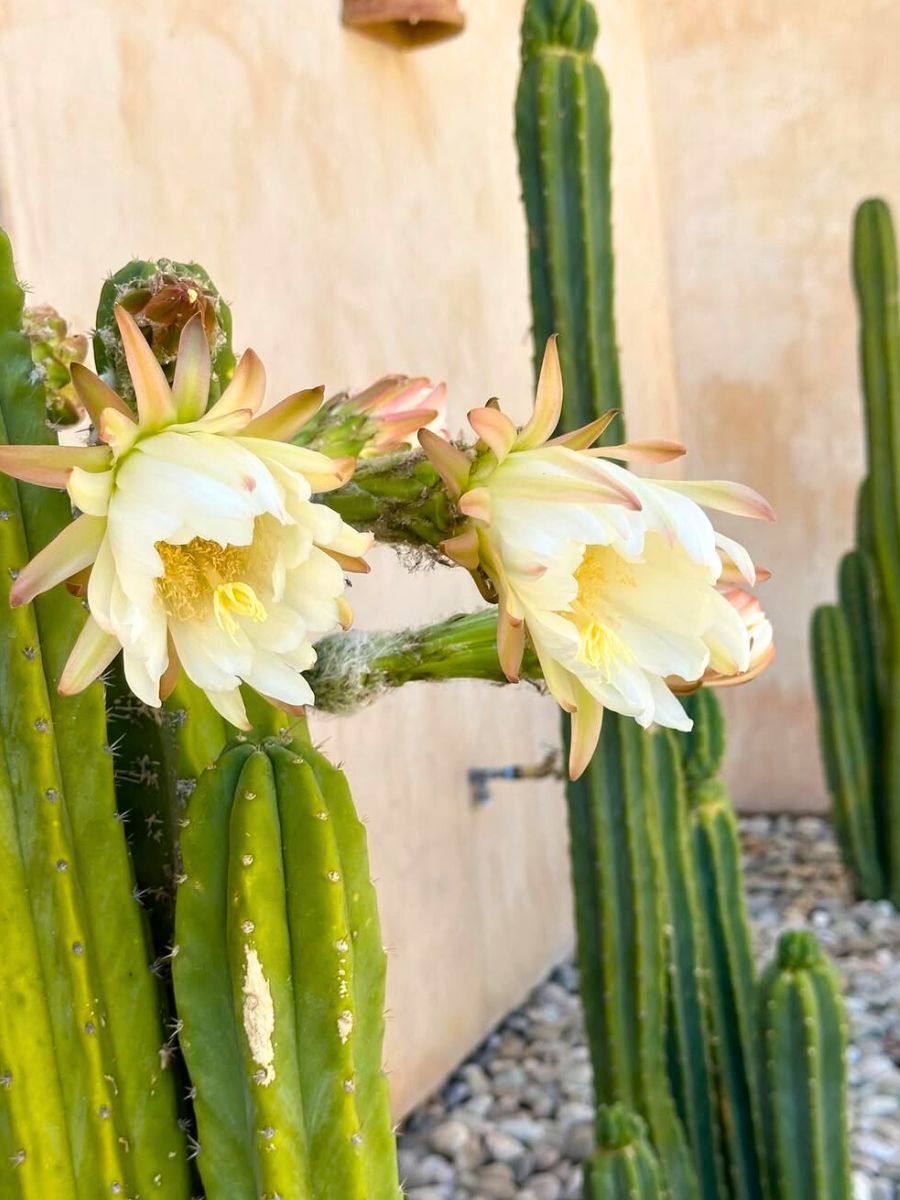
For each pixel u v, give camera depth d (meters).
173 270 1.32
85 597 1.15
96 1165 1.22
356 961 1.33
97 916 1.22
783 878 4.11
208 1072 1.26
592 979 2.49
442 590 3.05
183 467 0.99
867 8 4.13
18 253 2.23
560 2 2.41
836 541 4.43
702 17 4.31
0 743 1.17
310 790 1.23
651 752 2.46
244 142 2.58
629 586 1.16
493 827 3.33
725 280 4.44
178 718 1.29
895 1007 3.39
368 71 2.86
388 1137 1.39
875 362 3.53
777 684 4.61
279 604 1.06
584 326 2.43
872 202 3.49
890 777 3.70
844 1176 2.45
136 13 2.40
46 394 1.45
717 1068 2.58
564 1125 3.08
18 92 2.23
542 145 2.42
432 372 3.03
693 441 4.57
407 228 2.96
